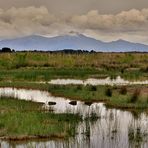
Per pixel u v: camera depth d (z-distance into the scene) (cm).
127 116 3891
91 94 5203
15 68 11094
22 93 5750
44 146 2866
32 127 3206
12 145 2903
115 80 7550
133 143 2903
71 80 7700
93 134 3158
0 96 5059
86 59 13688
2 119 3372
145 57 14338
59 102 4806
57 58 13262
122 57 14188
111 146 2831
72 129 3250
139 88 5556
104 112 4081
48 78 7900
